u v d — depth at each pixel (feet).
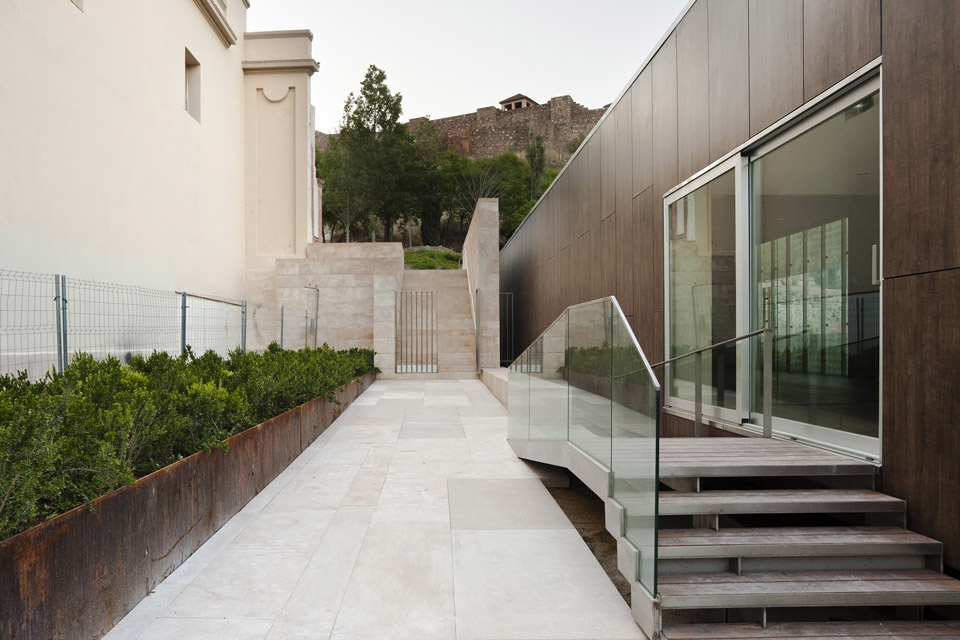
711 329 16.78
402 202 120.88
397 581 9.48
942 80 8.73
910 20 9.34
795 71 12.57
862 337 10.90
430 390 36.68
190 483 10.50
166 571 9.50
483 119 176.76
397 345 47.73
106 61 27.66
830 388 11.91
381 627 7.99
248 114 50.39
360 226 132.36
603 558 12.16
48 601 6.58
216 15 41.04
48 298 22.79
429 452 19.13
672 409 19.22
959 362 8.43
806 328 12.73
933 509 8.90
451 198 136.46
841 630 7.86
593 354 11.91
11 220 21.47
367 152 113.80
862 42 10.48
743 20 14.73
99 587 7.56
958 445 8.44
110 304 26.53
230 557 10.38
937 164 8.83
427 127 141.28
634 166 22.72
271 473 15.52
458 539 11.41
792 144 13.15
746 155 14.97
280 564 10.09
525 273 50.60
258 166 50.57
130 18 29.96
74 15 25.14
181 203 36.42
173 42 35.35
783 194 13.51
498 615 8.39
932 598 8.00
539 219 43.57
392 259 49.19
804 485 11.39
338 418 25.73
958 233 8.46
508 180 136.98
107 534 7.78
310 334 46.19
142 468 9.93
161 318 29.94
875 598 7.96
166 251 34.24
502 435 22.04
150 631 7.79
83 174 25.82
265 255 50.47
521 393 18.60
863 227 10.88
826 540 8.86
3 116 21.11
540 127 173.78
